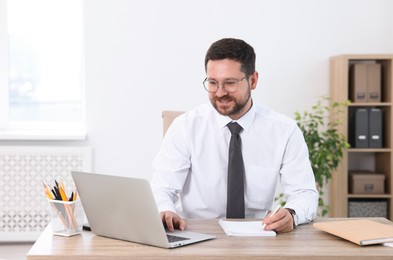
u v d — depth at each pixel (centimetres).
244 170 224
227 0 414
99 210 177
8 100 432
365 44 419
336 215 398
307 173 224
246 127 223
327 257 158
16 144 414
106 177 170
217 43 204
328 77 418
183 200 235
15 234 412
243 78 202
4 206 413
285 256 158
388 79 393
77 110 442
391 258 158
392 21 418
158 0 413
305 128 418
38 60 438
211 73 202
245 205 226
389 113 393
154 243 167
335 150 376
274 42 416
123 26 413
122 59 415
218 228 192
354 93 392
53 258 158
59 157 413
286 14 416
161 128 420
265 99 420
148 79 417
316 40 417
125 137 419
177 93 418
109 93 416
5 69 429
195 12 414
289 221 187
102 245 169
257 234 181
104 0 412
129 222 170
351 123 404
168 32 414
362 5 417
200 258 158
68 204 179
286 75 418
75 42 438
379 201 399
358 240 167
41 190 414
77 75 440
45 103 441
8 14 433
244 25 415
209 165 229
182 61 416
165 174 228
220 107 206
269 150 227
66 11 436
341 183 391
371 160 424
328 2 416
